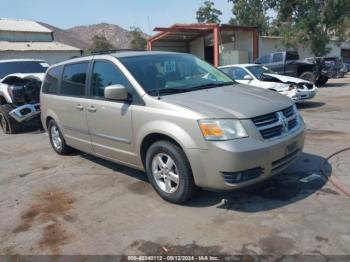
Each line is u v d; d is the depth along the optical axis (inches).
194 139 156.9
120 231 154.6
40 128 406.6
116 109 193.9
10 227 166.9
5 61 515.5
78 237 152.7
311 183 187.2
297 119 182.4
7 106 398.6
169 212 167.6
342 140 269.7
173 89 187.9
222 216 159.3
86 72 224.1
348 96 550.0
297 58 734.5
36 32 1626.5
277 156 160.9
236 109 159.9
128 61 200.4
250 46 1099.9
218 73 224.1
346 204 161.8
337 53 1498.5
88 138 226.8
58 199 195.0
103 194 196.1
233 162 150.3
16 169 258.5
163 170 176.2
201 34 1179.9
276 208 162.6
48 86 273.0
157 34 1159.0
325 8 1092.5
